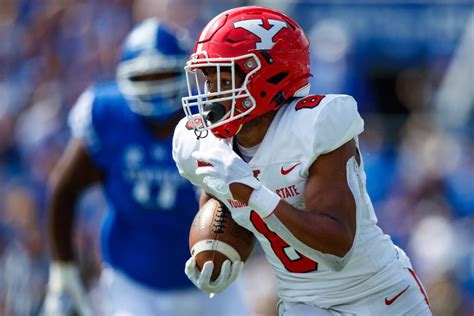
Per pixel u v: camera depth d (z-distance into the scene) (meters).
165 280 19.81
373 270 13.16
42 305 27.67
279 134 12.66
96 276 27.25
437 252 25.88
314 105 12.53
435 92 29.42
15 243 29.25
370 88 30.19
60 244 19.98
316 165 12.45
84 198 28.11
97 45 35.88
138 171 19.75
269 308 26.16
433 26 29.41
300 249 12.24
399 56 29.86
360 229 13.02
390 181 28.11
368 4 29.86
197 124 13.12
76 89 35.31
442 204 26.83
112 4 36.06
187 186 19.80
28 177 32.75
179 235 19.86
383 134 29.23
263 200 12.07
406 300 13.39
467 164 27.41
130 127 19.84
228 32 12.70
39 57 37.47
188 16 32.97
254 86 12.67
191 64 12.82
